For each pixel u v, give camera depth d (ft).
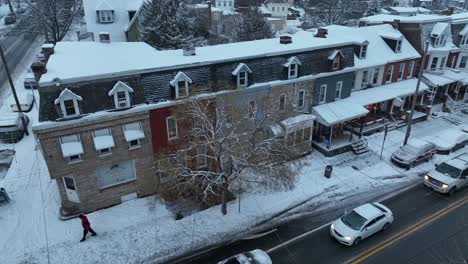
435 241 68.85
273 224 73.72
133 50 86.38
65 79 64.90
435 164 96.84
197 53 85.76
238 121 68.54
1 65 165.89
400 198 82.43
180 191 74.90
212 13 218.79
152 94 73.46
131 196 79.61
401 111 119.14
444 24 126.11
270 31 175.73
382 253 65.72
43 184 83.10
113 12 152.46
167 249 66.49
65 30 186.60
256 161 70.85
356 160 97.19
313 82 96.53
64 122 65.62
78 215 74.13
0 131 99.19
